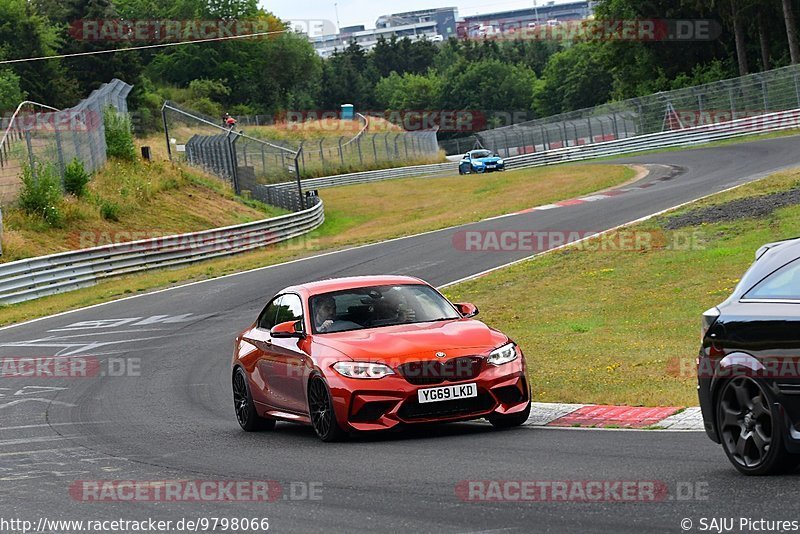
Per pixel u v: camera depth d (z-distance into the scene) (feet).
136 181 418.31
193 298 240.73
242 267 291.99
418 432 95.86
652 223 259.19
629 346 138.00
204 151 508.53
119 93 494.59
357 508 64.54
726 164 413.59
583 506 59.57
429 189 559.38
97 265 293.23
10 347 190.90
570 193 416.46
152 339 189.47
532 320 172.96
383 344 91.66
